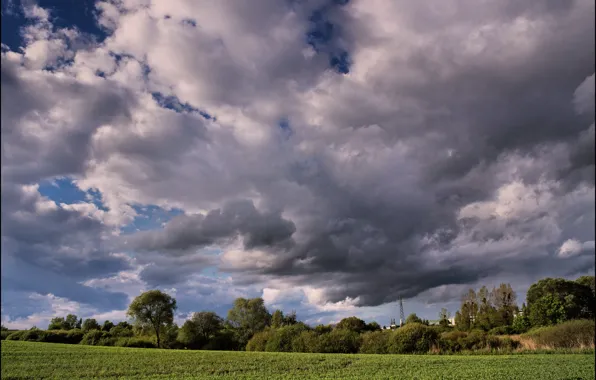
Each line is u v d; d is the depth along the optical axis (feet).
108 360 155.63
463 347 178.40
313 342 206.59
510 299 342.85
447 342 182.91
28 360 154.20
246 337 313.94
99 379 111.14
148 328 324.80
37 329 320.50
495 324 321.93
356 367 127.85
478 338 180.55
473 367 119.65
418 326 191.11
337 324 285.43
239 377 110.22
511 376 101.40
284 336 221.25
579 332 169.37
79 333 314.55
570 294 274.77
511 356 149.79
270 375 114.32
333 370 122.52
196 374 118.93
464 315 350.84
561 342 169.58
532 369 112.16
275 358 158.10
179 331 314.76
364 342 199.31
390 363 135.23
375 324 292.40
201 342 311.27
